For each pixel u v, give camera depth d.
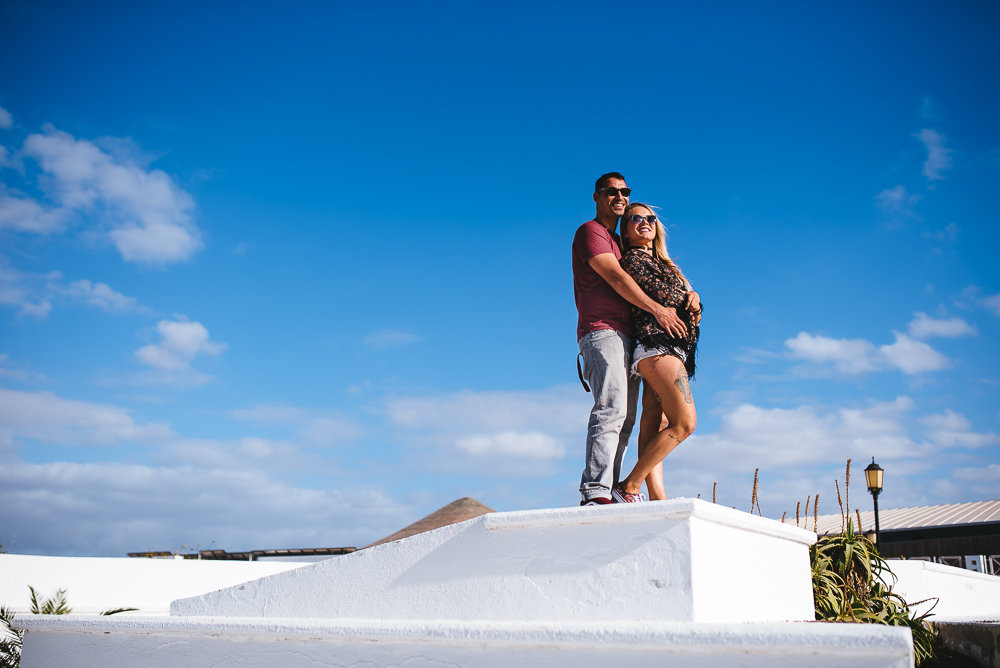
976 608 9.55
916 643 5.20
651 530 2.83
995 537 14.29
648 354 3.75
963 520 15.77
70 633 3.90
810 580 3.83
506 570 3.11
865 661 2.15
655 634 2.38
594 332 3.86
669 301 3.80
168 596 10.02
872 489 11.57
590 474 3.64
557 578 2.98
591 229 3.98
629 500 3.77
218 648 3.34
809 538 3.76
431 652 2.79
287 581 3.74
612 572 2.87
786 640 2.21
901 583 8.10
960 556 15.88
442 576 3.27
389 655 2.88
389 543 3.48
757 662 2.28
